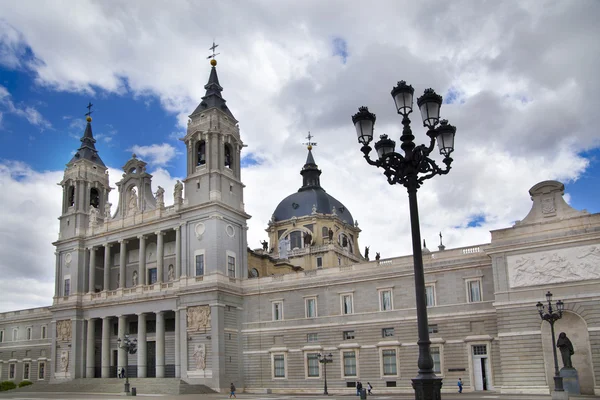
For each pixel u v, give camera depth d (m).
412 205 26.84
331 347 82.56
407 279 78.81
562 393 50.25
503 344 66.12
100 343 106.00
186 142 98.50
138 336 96.00
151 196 104.94
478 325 72.94
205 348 86.94
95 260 108.94
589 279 62.72
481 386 71.56
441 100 27.91
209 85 101.75
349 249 152.38
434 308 75.88
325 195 154.50
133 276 106.81
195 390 83.06
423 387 24.19
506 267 67.62
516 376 64.75
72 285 106.75
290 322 87.19
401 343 77.25
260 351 89.00
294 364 85.31
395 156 27.80
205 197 93.62
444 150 28.50
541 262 65.62
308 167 159.62
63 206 114.12
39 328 122.12
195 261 92.12
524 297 65.88
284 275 89.94
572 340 63.62
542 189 67.62
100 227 108.12
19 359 123.62
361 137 28.41
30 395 83.25
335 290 84.25
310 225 146.50
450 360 73.56
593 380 61.38
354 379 79.94
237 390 87.62
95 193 116.50
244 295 92.38
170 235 102.12
